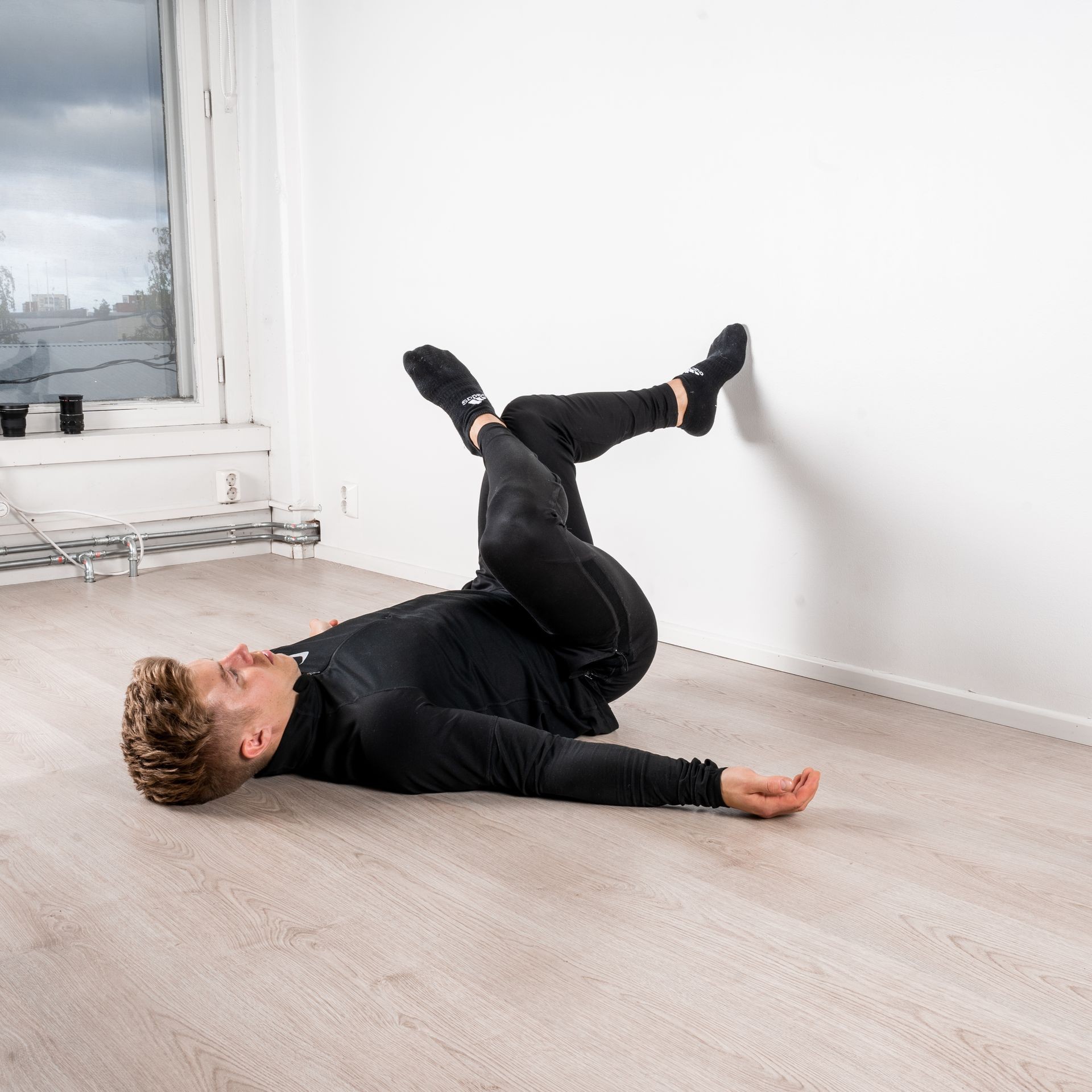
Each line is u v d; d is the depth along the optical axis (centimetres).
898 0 219
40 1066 112
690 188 261
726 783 169
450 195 320
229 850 161
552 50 285
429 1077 110
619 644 196
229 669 171
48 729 215
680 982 127
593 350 289
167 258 387
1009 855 163
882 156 226
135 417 382
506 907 144
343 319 366
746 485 262
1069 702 215
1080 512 208
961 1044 116
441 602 194
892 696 240
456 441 334
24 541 352
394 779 177
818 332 242
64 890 150
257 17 367
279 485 398
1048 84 201
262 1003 122
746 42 245
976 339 217
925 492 230
